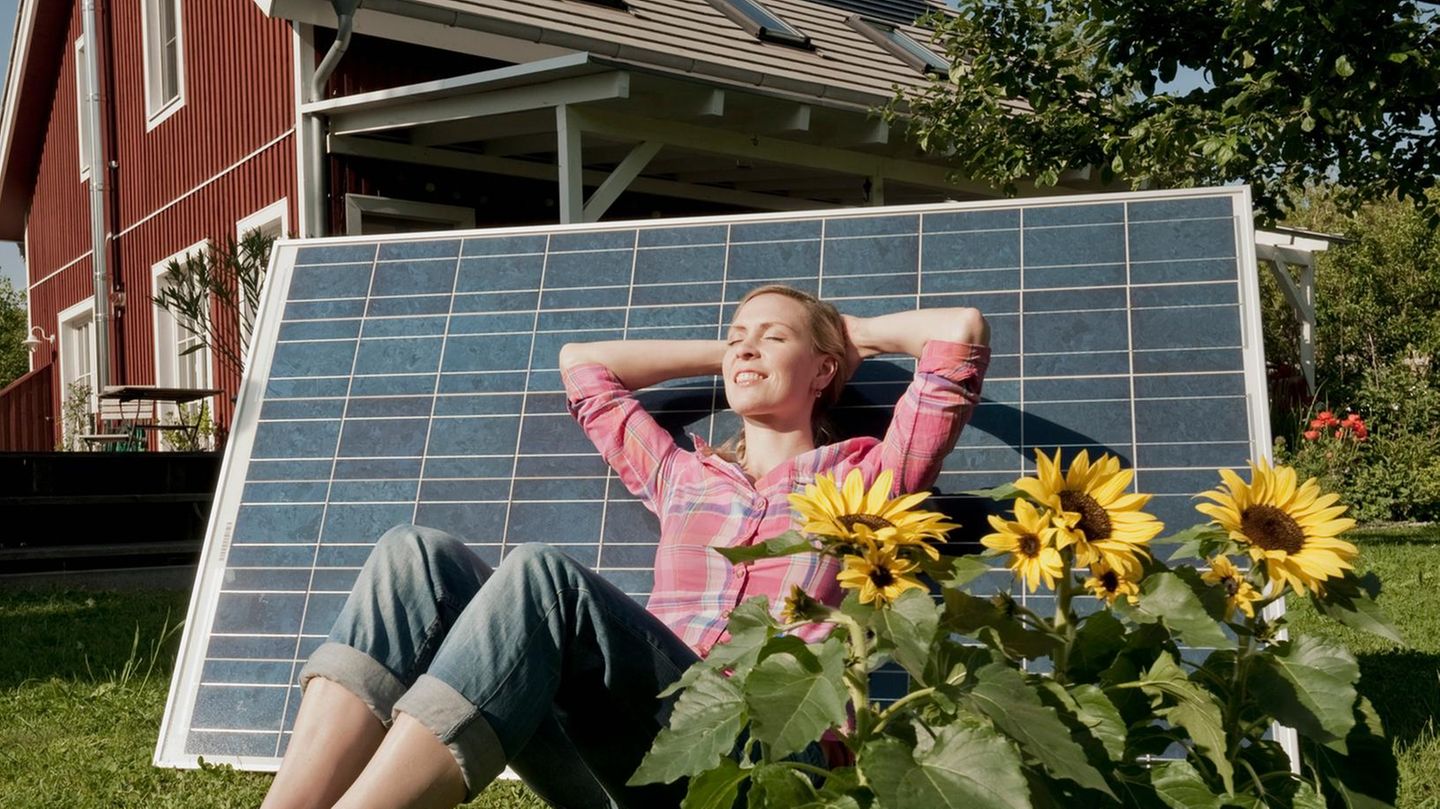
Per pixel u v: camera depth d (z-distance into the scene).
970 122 10.77
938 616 1.81
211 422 13.87
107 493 10.59
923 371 3.11
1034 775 1.79
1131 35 9.46
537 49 12.18
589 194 13.12
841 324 3.32
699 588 3.07
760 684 1.77
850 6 16.36
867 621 1.81
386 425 4.04
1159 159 9.45
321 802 2.36
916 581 1.84
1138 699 1.99
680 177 13.70
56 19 18.72
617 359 3.59
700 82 9.79
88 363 18.70
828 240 3.98
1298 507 1.95
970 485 3.50
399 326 4.23
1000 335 3.70
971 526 3.44
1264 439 3.41
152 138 15.83
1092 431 3.50
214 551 3.96
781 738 1.70
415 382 4.11
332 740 2.38
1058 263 3.77
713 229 4.12
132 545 10.23
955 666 1.88
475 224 12.41
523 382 4.00
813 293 3.88
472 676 2.24
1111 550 1.84
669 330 3.94
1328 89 8.27
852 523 1.90
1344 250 20.06
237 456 4.11
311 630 3.78
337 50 10.69
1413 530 12.61
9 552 9.77
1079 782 1.65
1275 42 8.55
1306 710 1.92
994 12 10.63
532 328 4.09
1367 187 9.92
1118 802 1.82
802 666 1.79
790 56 13.27
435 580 2.51
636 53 11.15
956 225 3.91
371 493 3.94
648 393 3.82
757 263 4.00
